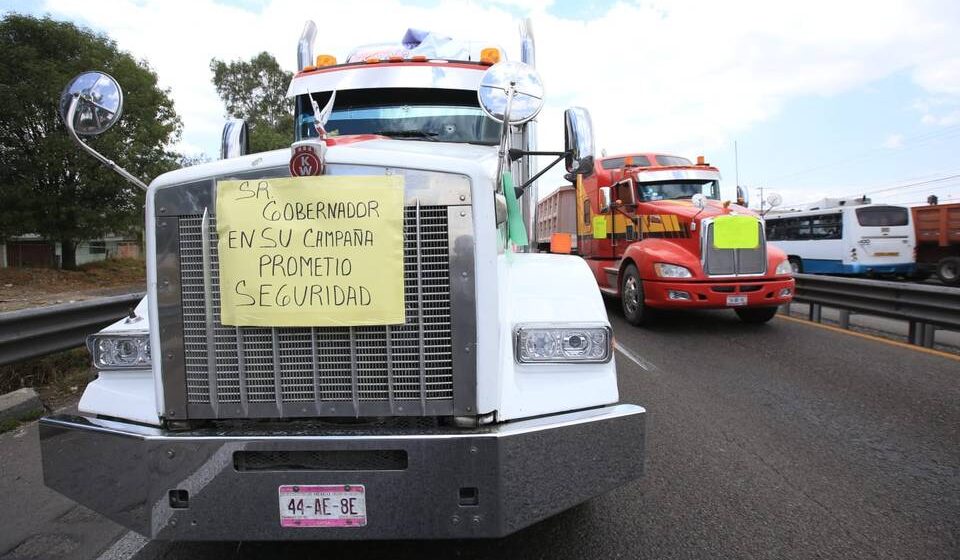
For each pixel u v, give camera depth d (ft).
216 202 7.04
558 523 9.70
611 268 32.40
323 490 6.76
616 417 7.35
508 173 10.12
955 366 19.70
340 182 6.93
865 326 28.32
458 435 6.72
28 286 65.10
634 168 32.48
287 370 7.13
